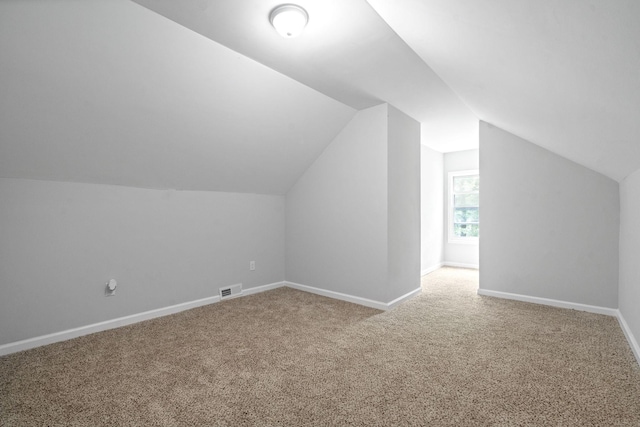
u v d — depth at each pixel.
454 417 1.53
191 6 1.77
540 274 3.48
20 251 2.33
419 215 3.93
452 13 1.32
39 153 2.25
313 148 3.73
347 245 3.61
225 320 2.95
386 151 3.28
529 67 1.46
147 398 1.70
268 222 4.16
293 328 2.73
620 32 0.82
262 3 1.72
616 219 3.07
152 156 2.76
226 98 2.63
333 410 1.59
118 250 2.82
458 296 3.80
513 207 3.64
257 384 1.83
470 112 3.57
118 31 1.87
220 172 3.36
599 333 2.59
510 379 1.88
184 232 3.29
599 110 1.48
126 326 2.79
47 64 1.84
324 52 2.26
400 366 2.04
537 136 2.97
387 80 2.73
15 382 1.86
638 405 1.62
